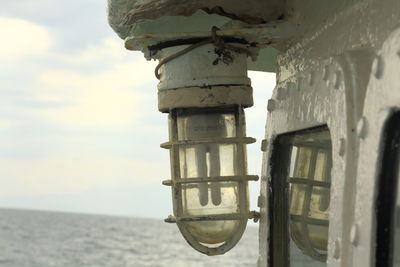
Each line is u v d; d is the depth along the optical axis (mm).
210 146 2912
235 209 2877
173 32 2939
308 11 2543
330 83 2162
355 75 1987
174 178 2889
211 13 2736
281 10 2754
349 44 2164
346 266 1926
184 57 2889
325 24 2373
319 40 2422
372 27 2004
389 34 1887
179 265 63406
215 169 2898
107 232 154625
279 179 2793
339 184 2004
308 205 2529
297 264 2656
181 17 2832
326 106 2189
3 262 60062
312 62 2469
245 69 2941
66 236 116125
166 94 2934
